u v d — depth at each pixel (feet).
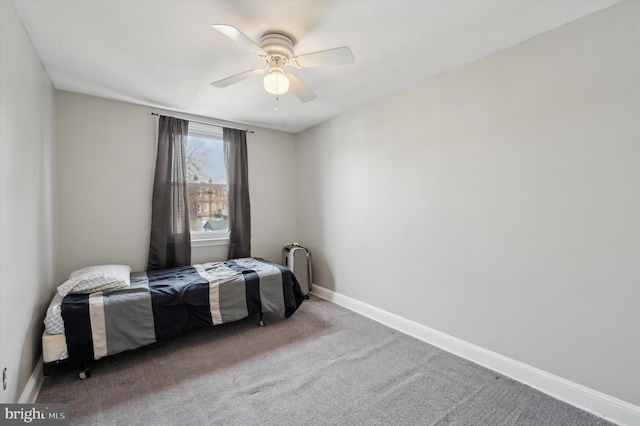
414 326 8.95
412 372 7.02
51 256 8.25
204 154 12.12
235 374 6.97
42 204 7.28
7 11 5.01
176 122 11.00
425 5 5.33
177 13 5.53
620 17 5.35
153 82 8.54
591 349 5.74
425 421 5.46
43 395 6.13
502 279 7.00
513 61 6.73
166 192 10.71
